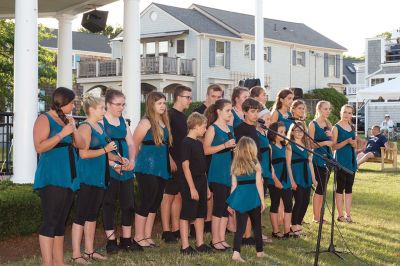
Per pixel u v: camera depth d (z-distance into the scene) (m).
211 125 6.61
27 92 7.33
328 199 10.70
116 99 6.20
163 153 6.52
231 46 32.84
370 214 9.21
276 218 7.37
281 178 7.28
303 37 38.84
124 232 6.43
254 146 6.17
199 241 6.48
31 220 6.66
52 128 5.27
